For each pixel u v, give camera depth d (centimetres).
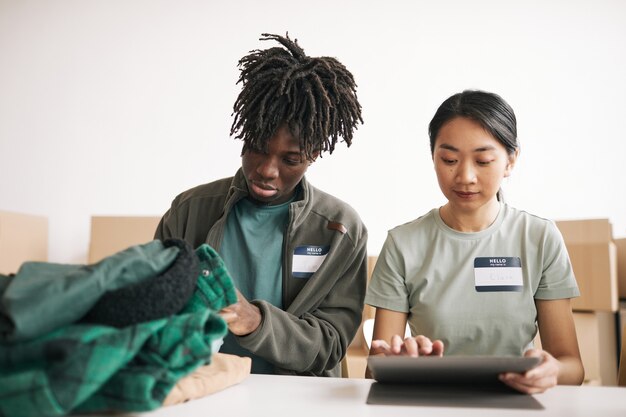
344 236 132
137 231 278
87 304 60
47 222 311
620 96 297
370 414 65
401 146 303
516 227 122
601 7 298
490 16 304
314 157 123
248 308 105
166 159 317
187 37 318
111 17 322
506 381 74
